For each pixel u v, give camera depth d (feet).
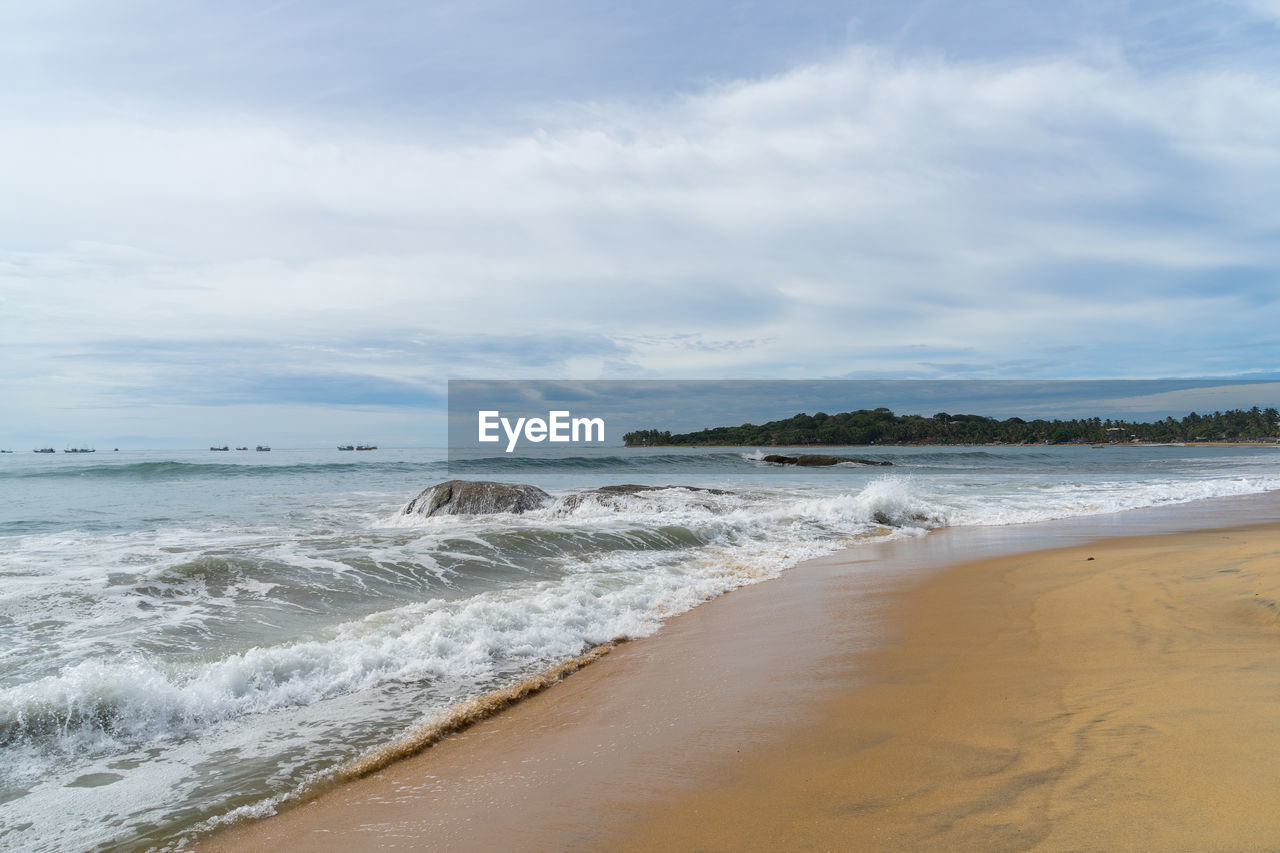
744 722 13.53
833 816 9.46
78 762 12.37
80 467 86.43
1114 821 8.40
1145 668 14.34
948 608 22.59
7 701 13.46
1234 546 30.12
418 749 13.00
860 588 26.91
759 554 36.01
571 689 16.42
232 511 51.85
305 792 11.35
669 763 11.84
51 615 20.57
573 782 11.32
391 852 9.35
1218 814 8.25
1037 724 11.92
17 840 9.93
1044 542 37.73
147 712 13.91
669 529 39.06
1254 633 16.33
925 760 10.98
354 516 49.96
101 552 30.35
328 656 17.33
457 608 22.76
